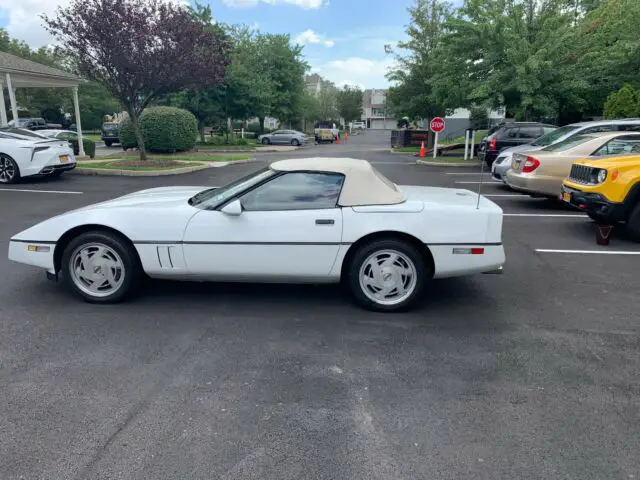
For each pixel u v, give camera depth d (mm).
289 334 4039
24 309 4512
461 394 3166
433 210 4367
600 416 2930
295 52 39875
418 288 4434
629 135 9125
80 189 11672
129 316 4379
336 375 3393
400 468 2480
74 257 4582
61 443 2648
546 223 8539
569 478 2420
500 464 2514
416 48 27672
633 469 2480
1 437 2691
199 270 4496
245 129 51562
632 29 17781
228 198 4484
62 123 45812
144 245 4457
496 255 4406
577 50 17891
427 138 32750
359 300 4496
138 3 14234
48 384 3232
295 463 2512
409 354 3713
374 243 4363
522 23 18141
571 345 3877
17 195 10680
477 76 19375
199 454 2570
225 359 3607
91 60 14477
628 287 5281
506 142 16234
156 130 22578
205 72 15273
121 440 2676
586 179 7305
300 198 4434
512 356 3689
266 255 4398
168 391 3166
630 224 6984
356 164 4617
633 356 3691
